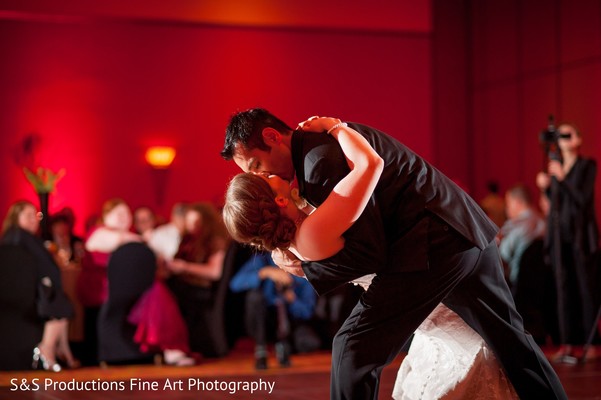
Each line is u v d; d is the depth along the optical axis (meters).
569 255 7.16
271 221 3.05
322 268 3.13
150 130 11.48
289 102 11.83
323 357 7.82
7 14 11.01
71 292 7.95
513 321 3.35
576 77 11.08
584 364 6.89
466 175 13.08
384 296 3.14
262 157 3.18
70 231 8.99
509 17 12.31
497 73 12.59
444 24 13.11
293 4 11.73
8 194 11.06
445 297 3.31
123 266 7.36
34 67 11.18
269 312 7.48
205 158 11.62
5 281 7.11
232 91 11.69
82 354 7.79
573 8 11.12
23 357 7.21
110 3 11.25
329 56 11.95
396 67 12.12
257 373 6.81
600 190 10.65
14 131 11.12
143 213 9.00
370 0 11.88
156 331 7.33
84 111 11.31
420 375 3.64
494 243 3.33
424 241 3.10
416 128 12.17
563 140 7.25
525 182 12.00
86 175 11.29
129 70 11.45
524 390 3.39
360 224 3.01
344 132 3.03
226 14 11.60
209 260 7.85
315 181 3.04
